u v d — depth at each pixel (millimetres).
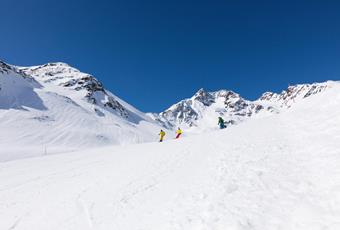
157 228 6797
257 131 17531
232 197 7480
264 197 7047
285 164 9141
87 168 17469
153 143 27281
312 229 5188
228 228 5930
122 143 107750
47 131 98375
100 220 8305
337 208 5613
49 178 15867
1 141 81312
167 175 11891
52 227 8484
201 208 7254
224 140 17219
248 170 9422
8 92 124250
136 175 12953
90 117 126938
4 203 11883
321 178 7199
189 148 17766
